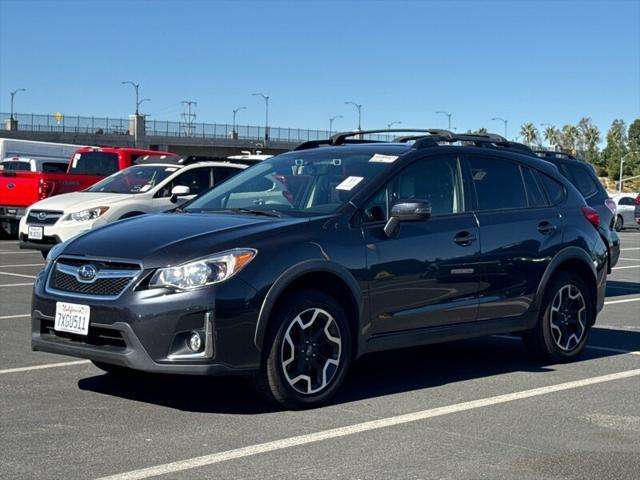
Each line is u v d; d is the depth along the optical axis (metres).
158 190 15.54
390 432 5.72
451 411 6.29
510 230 7.59
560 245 7.97
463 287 7.19
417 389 6.97
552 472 5.00
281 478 4.79
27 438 5.43
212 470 4.89
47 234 15.02
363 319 6.52
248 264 5.92
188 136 78.25
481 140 7.94
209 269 5.80
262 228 6.20
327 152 7.55
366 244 6.54
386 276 6.62
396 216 6.64
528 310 7.77
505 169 7.90
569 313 8.16
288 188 7.12
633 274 17.23
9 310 10.69
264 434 5.60
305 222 6.38
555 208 8.14
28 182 20.47
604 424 6.04
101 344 5.98
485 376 7.52
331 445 5.40
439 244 7.01
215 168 16.31
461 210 7.37
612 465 5.15
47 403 6.30
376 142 8.00
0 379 7.04
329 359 6.32
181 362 5.73
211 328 5.74
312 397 6.22
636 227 39.22
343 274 6.35
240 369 5.86
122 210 14.98
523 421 6.07
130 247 6.02
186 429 5.68
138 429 5.66
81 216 14.83
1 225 22.02
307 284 6.32
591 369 7.88
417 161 7.21
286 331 6.05
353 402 6.50
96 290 6.00
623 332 10.07
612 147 139.88
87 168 22.42
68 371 7.35
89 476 4.75
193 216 6.72
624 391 7.02
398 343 6.79
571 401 6.67
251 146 81.06
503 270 7.49
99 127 75.00
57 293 6.16
